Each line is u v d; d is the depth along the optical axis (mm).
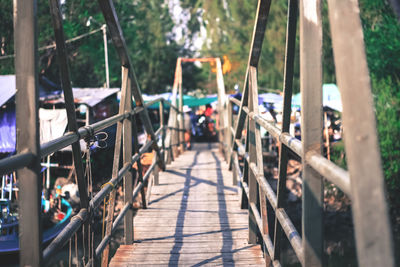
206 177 6668
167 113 16734
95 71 18609
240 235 3945
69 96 2014
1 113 7785
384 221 976
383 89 13688
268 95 13195
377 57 13641
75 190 9047
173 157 8766
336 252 11062
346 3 1050
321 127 1580
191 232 4047
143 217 4539
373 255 972
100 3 3100
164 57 22906
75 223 2012
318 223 1598
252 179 3707
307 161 1573
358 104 1016
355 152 1005
